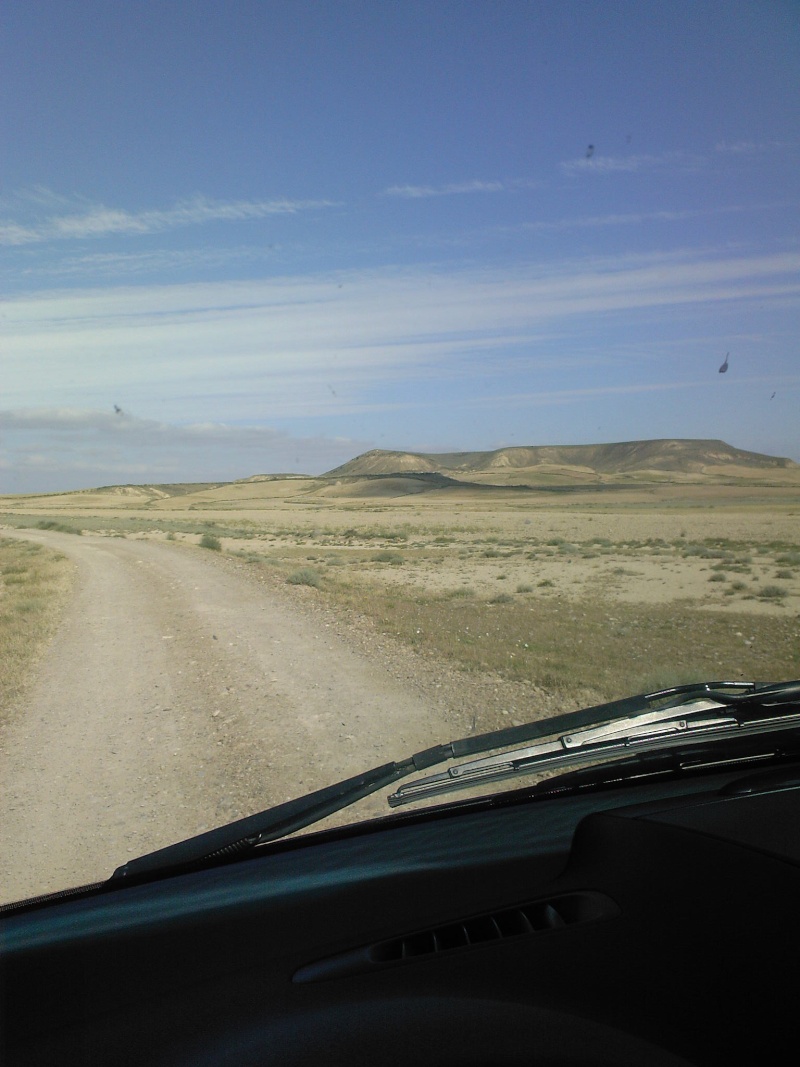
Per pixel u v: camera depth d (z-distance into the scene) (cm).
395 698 894
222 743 767
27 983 194
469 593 2075
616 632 1384
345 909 215
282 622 1532
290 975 184
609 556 3319
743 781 273
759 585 2120
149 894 260
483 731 748
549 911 197
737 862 201
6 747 799
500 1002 158
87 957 203
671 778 305
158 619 1666
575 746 309
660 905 187
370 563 3381
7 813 612
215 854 286
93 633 1520
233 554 3838
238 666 1133
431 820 312
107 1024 171
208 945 203
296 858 282
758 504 12825
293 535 6375
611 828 240
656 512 10012
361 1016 159
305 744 743
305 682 1005
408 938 195
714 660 1110
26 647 1372
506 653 1148
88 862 513
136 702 958
